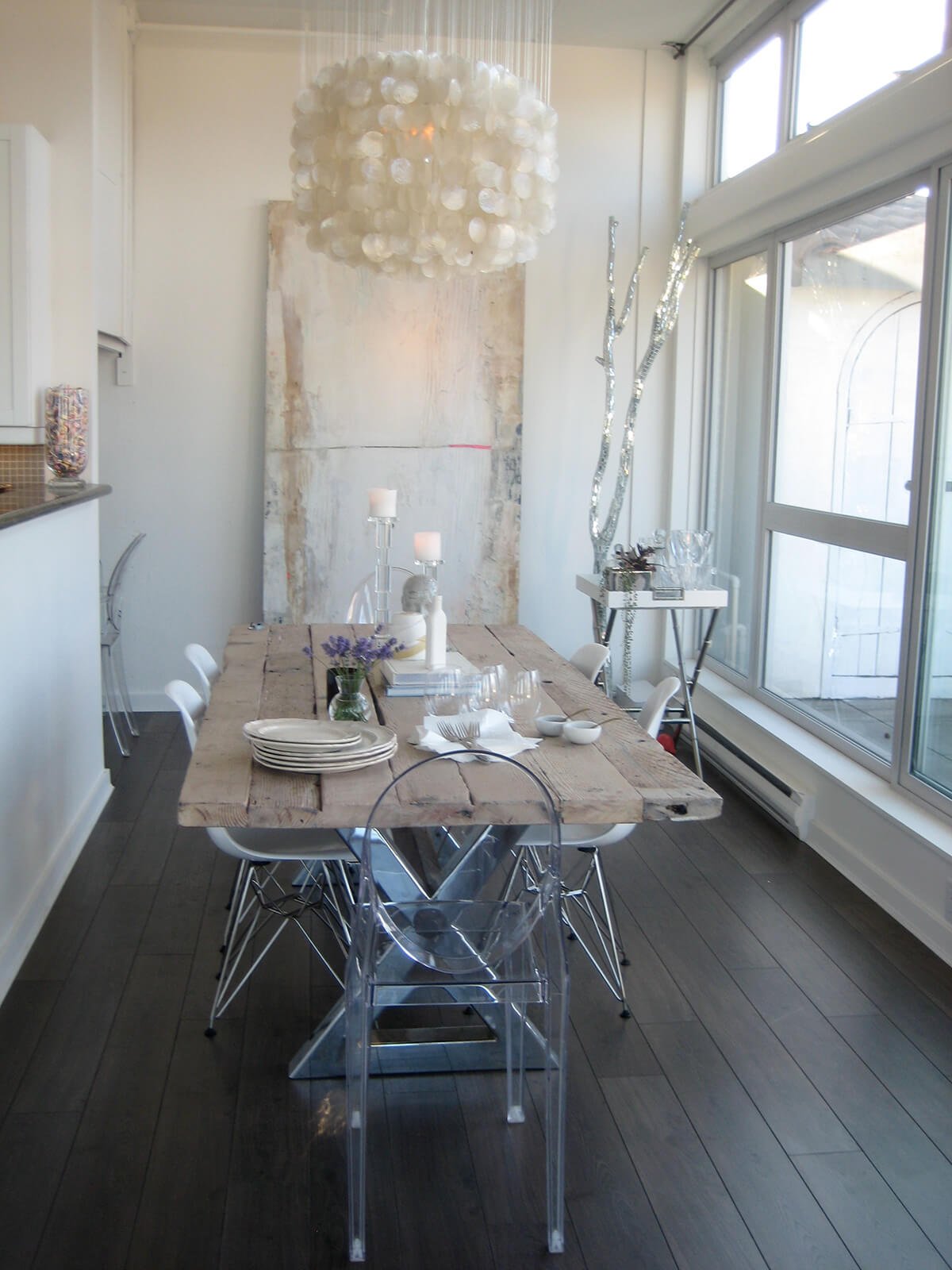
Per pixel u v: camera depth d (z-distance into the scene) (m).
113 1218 2.28
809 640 4.96
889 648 4.21
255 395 5.92
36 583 3.66
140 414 5.89
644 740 2.89
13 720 3.35
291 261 5.75
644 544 5.90
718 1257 2.21
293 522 5.85
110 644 5.45
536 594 6.25
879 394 4.28
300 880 3.76
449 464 5.91
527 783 2.50
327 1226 2.27
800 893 3.98
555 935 2.29
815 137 4.50
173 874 4.03
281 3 5.31
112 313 5.30
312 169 2.98
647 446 6.24
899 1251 2.23
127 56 5.53
